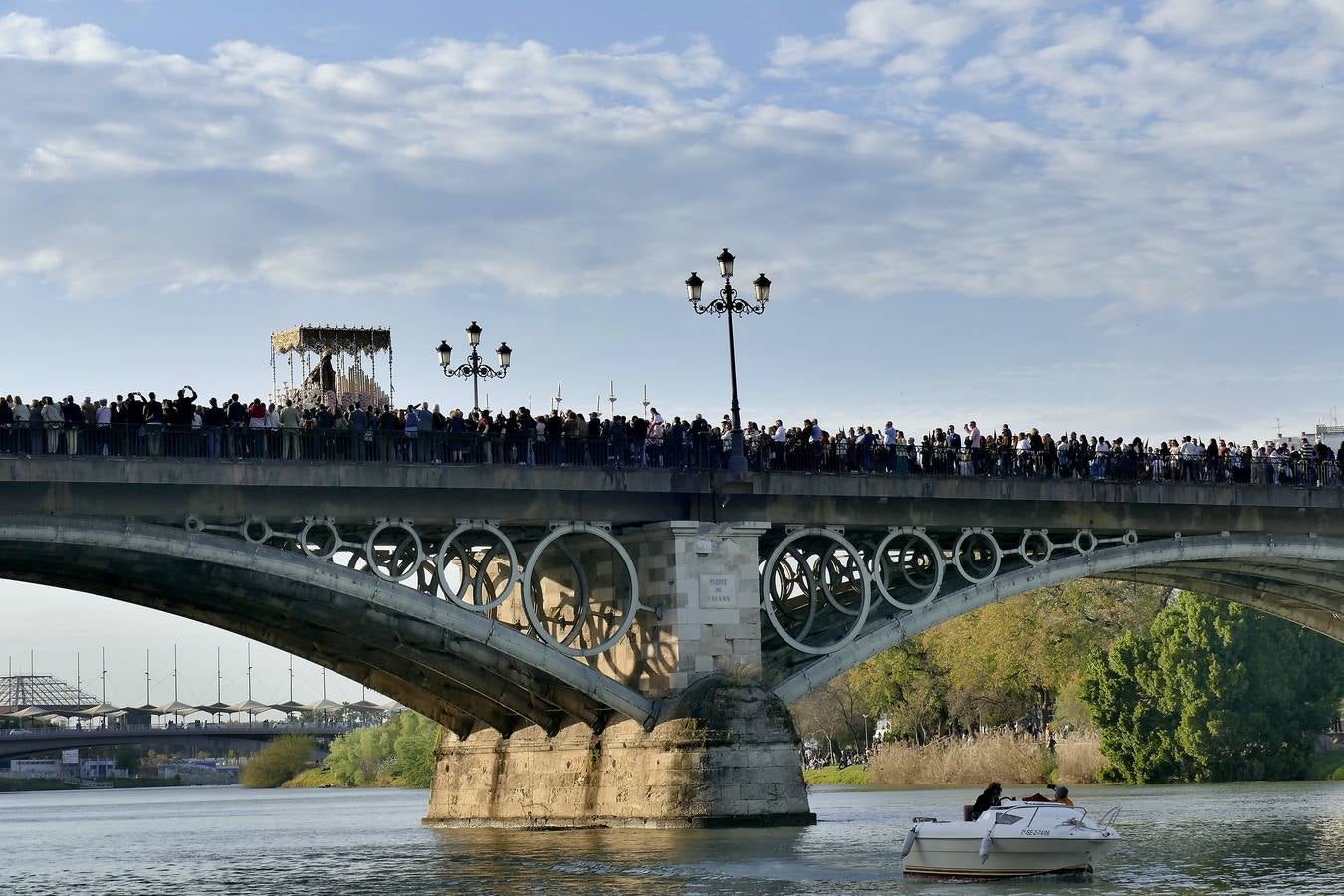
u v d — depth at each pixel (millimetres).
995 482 64688
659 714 59781
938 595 66188
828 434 64062
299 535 54781
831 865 48594
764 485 61156
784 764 58938
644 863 49500
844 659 62250
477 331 69062
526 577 57812
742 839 55219
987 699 137000
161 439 52656
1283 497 70250
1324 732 122000
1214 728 109875
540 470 57750
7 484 50781
